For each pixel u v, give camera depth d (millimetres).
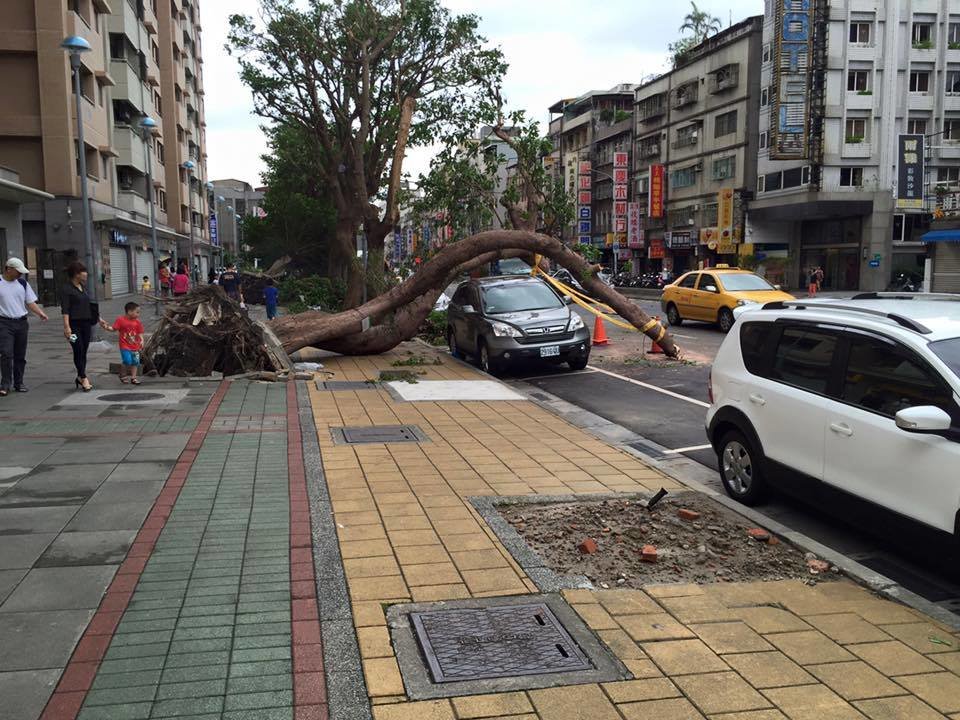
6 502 5691
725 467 6512
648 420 9758
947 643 3873
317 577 4469
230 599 4152
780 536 5398
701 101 53219
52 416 8773
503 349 13359
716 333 19859
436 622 3967
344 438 8156
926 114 43812
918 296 6008
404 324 15477
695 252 55031
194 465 6828
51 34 29891
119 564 4578
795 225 48031
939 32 43406
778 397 5801
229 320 12203
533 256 17531
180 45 58094
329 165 26906
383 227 22969
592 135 71438
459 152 19719
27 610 3971
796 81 42312
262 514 5539
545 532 5406
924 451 4520
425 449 7719
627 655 3682
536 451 7688
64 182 30516
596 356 15859
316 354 15930
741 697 3338
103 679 3336
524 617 4055
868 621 4121
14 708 3105
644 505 6016
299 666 3484
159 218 49469
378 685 3359
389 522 5453
